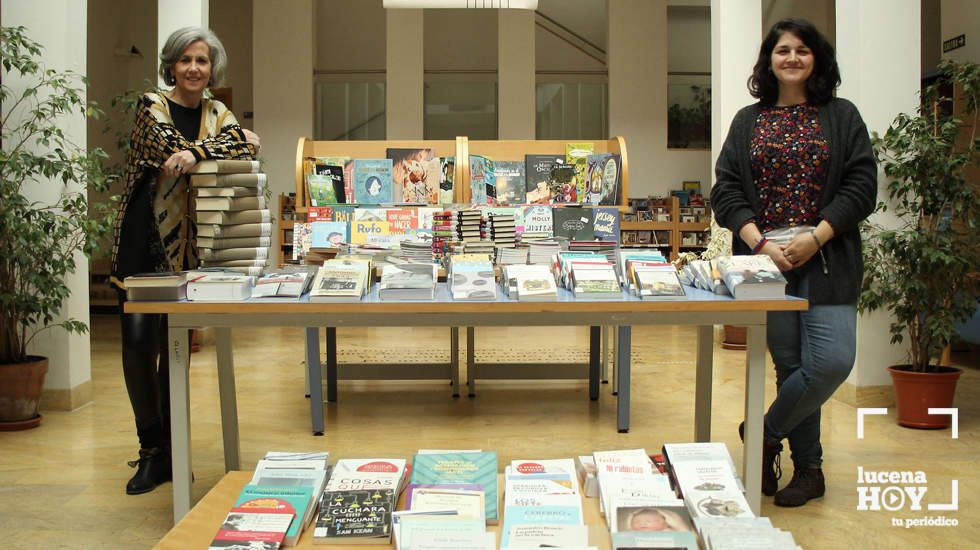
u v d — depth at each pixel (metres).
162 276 2.24
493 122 11.83
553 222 4.31
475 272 2.37
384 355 6.32
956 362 5.93
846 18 4.49
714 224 6.48
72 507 2.84
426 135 11.77
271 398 4.72
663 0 10.97
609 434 3.88
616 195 4.47
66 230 4.13
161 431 3.07
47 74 4.20
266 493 2.00
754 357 2.28
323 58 11.99
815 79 2.69
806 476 2.85
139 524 2.68
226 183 2.54
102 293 9.85
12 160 3.91
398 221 4.25
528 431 3.95
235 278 2.22
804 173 2.65
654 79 11.02
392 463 2.18
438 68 12.14
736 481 2.05
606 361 5.22
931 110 4.40
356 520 1.88
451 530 1.76
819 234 2.52
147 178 2.78
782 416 2.73
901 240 3.91
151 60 11.34
